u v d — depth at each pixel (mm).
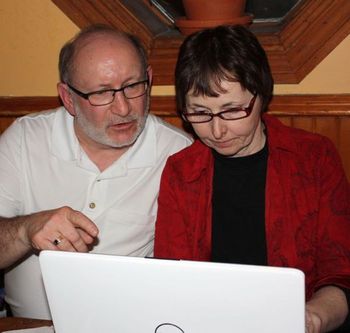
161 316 905
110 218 1571
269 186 1441
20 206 1629
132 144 1570
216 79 1258
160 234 1531
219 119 1305
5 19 1909
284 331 863
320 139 1482
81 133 1562
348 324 1264
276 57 1771
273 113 1800
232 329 882
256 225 1451
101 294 920
